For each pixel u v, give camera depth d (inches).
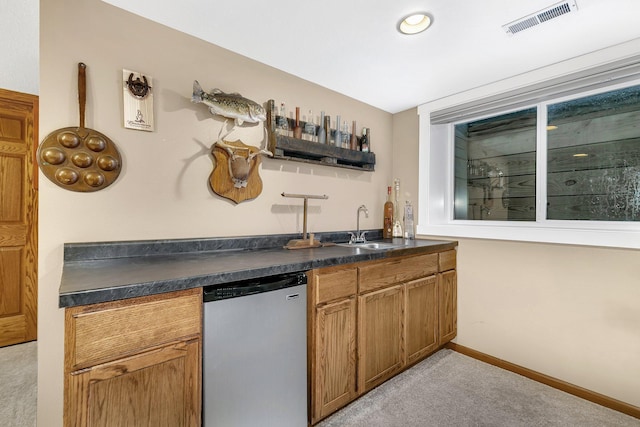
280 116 80.0
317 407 58.4
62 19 52.7
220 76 70.2
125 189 58.6
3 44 72.6
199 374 43.3
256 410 49.3
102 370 35.8
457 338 96.5
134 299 38.3
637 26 61.1
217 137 69.9
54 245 52.1
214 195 69.7
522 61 75.9
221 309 45.4
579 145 78.9
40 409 49.9
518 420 63.9
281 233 81.5
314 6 56.2
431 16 58.6
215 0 55.0
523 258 82.8
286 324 53.2
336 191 95.2
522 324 82.8
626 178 72.2
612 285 69.1
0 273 97.7
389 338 73.8
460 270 96.0
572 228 76.4
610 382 69.1
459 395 72.5
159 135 62.3
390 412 66.0
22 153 100.4
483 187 97.8
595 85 72.6
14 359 89.9
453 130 104.7
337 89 93.0
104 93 56.3
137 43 59.6
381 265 71.8
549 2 54.2
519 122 89.6
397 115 112.8
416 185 106.7
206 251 67.6
